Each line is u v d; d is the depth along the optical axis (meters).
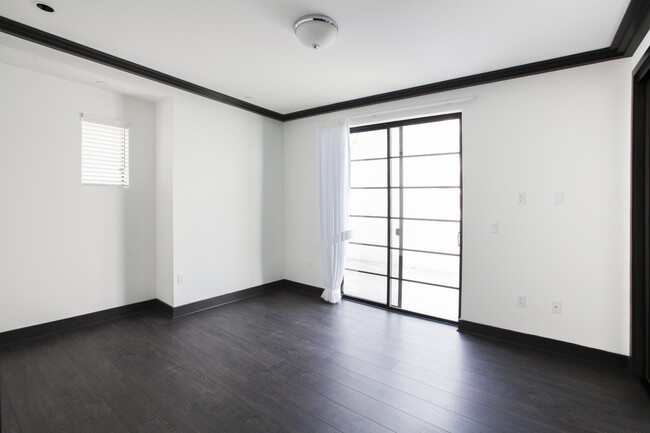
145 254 3.73
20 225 2.87
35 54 2.56
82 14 2.17
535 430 1.89
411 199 3.82
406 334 3.22
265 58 2.84
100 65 2.91
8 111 2.78
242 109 4.19
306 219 4.61
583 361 2.70
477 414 2.02
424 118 3.64
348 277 4.45
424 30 2.34
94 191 3.31
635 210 2.39
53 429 1.84
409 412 2.04
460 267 3.35
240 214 4.24
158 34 2.44
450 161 3.55
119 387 2.25
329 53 2.72
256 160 4.44
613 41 2.40
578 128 2.71
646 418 1.99
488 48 2.58
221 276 4.04
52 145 3.02
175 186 3.53
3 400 2.09
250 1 2.02
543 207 2.86
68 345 2.87
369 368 2.57
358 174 4.28
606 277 2.62
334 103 4.11
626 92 2.52
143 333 3.16
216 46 2.62
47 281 3.03
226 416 1.97
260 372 2.49
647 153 2.32
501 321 3.08
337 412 2.03
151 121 3.73
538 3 1.99
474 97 3.19
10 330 2.84
